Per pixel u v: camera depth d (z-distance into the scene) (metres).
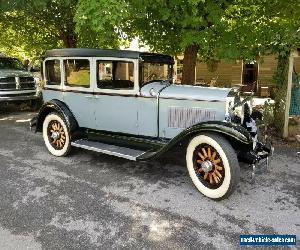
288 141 7.04
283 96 7.59
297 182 4.87
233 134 3.95
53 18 10.39
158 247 3.26
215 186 4.21
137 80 5.02
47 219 3.78
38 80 10.77
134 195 4.42
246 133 4.06
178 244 3.31
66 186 4.71
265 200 4.27
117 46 9.95
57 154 6.05
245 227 3.62
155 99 4.96
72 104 5.83
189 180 4.95
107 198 4.32
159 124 5.02
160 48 8.99
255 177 5.04
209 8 6.60
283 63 7.88
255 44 7.37
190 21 6.55
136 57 4.95
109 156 6.08
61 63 5.80
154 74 5.41
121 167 5.50
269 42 7.32
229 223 3.71
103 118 5.51
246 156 4.46
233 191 4.10
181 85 5.29
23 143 7.00
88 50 5.39
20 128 8.45
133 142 5.29
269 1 7.15
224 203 4.19
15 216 3.83
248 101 5.19
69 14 10.02
